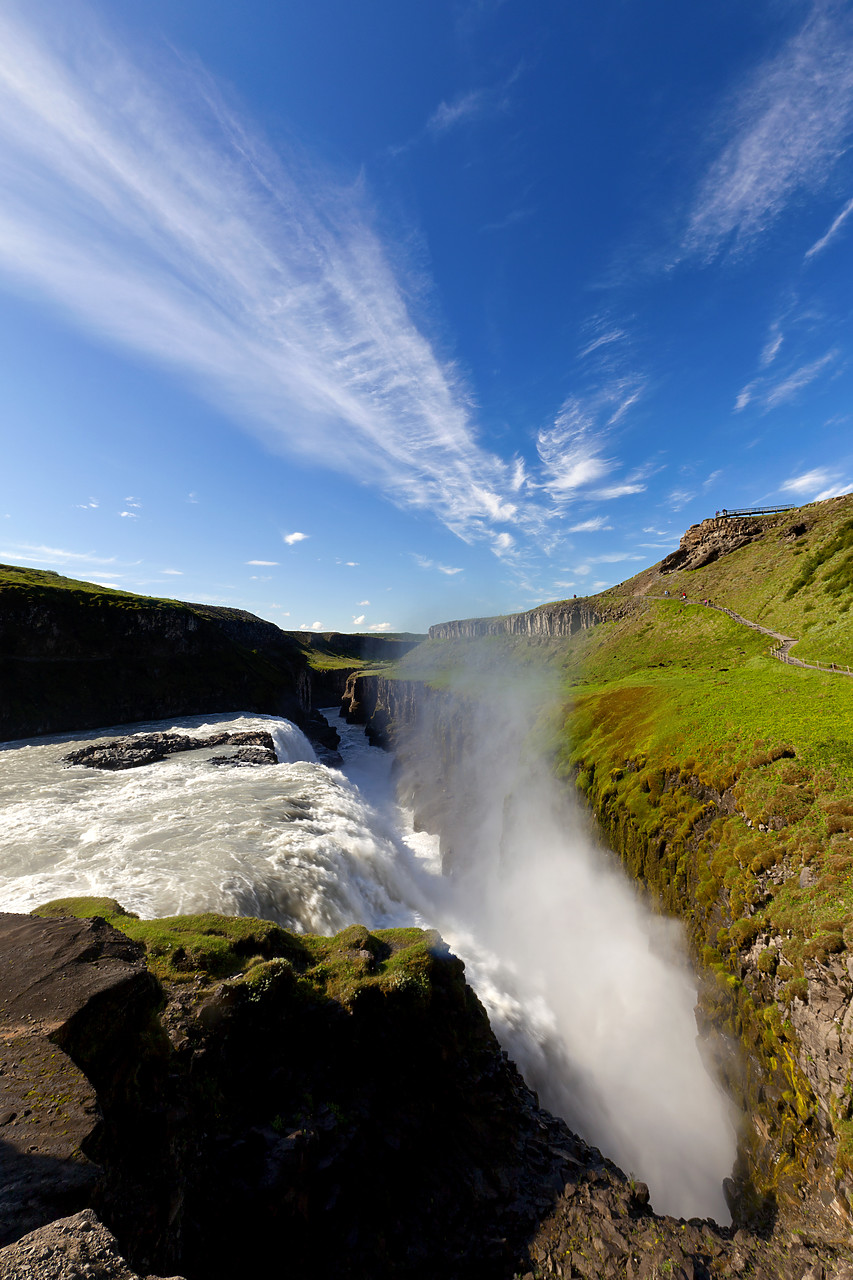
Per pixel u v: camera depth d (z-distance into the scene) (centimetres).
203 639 12875
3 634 9325
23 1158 634
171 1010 1488
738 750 2923
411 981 1891
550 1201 1700
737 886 2309
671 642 8644
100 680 10119
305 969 1936
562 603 15375
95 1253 470
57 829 3812
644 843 3164
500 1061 2141
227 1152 1298
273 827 3941
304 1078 1620
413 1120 1725
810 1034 1691
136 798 4728
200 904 2567
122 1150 952
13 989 1027
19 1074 788
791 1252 1491
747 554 10300
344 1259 1374
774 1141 1802
